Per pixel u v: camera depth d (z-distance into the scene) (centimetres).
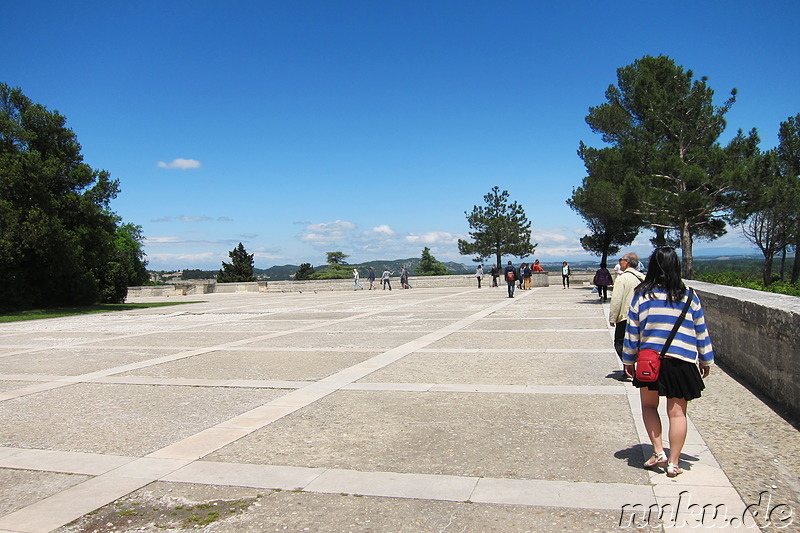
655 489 423
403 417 648
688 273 2658
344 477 471
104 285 3562
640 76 2869
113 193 3378
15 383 939
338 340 1353
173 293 4825
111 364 1108
